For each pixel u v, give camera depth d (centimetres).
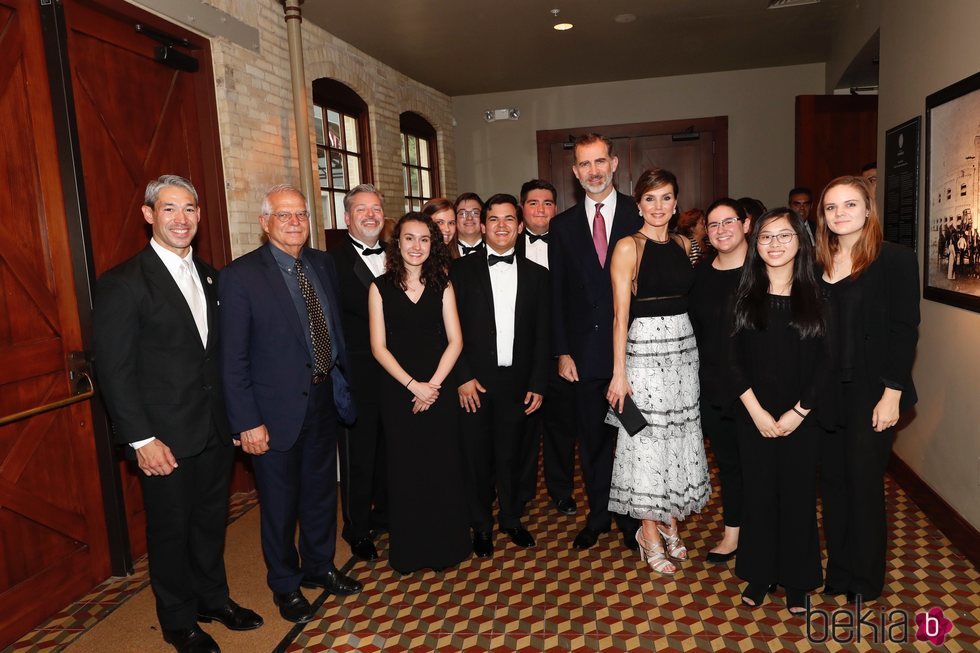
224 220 399
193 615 252
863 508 249
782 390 245
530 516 364
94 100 316
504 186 830
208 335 252
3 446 264
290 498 267
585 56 665
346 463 321
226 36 396
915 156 358
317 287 273
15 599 266
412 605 279
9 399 264
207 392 249
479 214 391
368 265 313
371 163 634
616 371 282
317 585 289
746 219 287
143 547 341
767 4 535
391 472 296
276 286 255
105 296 230
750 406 249
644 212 276
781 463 251
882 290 237
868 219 236
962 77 301
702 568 299
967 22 295
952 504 321
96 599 295
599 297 303
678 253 282
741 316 248
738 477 297
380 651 248
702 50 663
